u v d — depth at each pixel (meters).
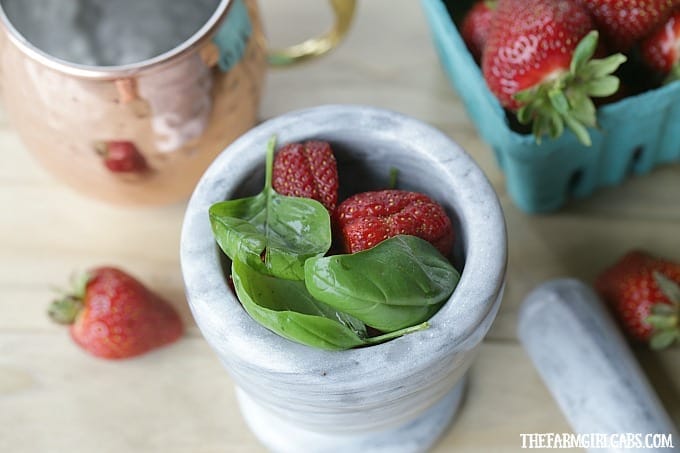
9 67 0.50
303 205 0.44
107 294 0.52
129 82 0.48
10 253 0.56
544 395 0.52
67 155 0.52
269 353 0.41
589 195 0.57
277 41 0.62
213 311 0.42
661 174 0.57
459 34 0.53
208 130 0.51
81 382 0.53
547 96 0.49
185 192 0.54
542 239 0.56
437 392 0.45
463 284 0.42
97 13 0.56
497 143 0.54
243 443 0.51
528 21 0.49
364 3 0.62
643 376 0.50
